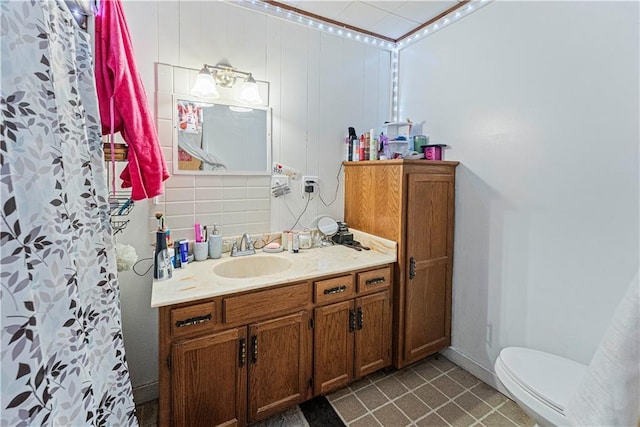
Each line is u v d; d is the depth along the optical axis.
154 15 1.68
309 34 2.17
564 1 1.51
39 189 0.62
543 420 1.19
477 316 1.98
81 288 0.82
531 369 1.36
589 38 1.43
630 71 1.31
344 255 1.97
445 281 2.11
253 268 1.92
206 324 1.34
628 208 1.33
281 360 1.54
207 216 1.88
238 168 1.96
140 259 1.71
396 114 2.54
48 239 0.63
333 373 1.72
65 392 0.66
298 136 2.17
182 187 1.80
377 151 2.19
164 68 1.71
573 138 1.49
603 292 1.42
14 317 0.54
